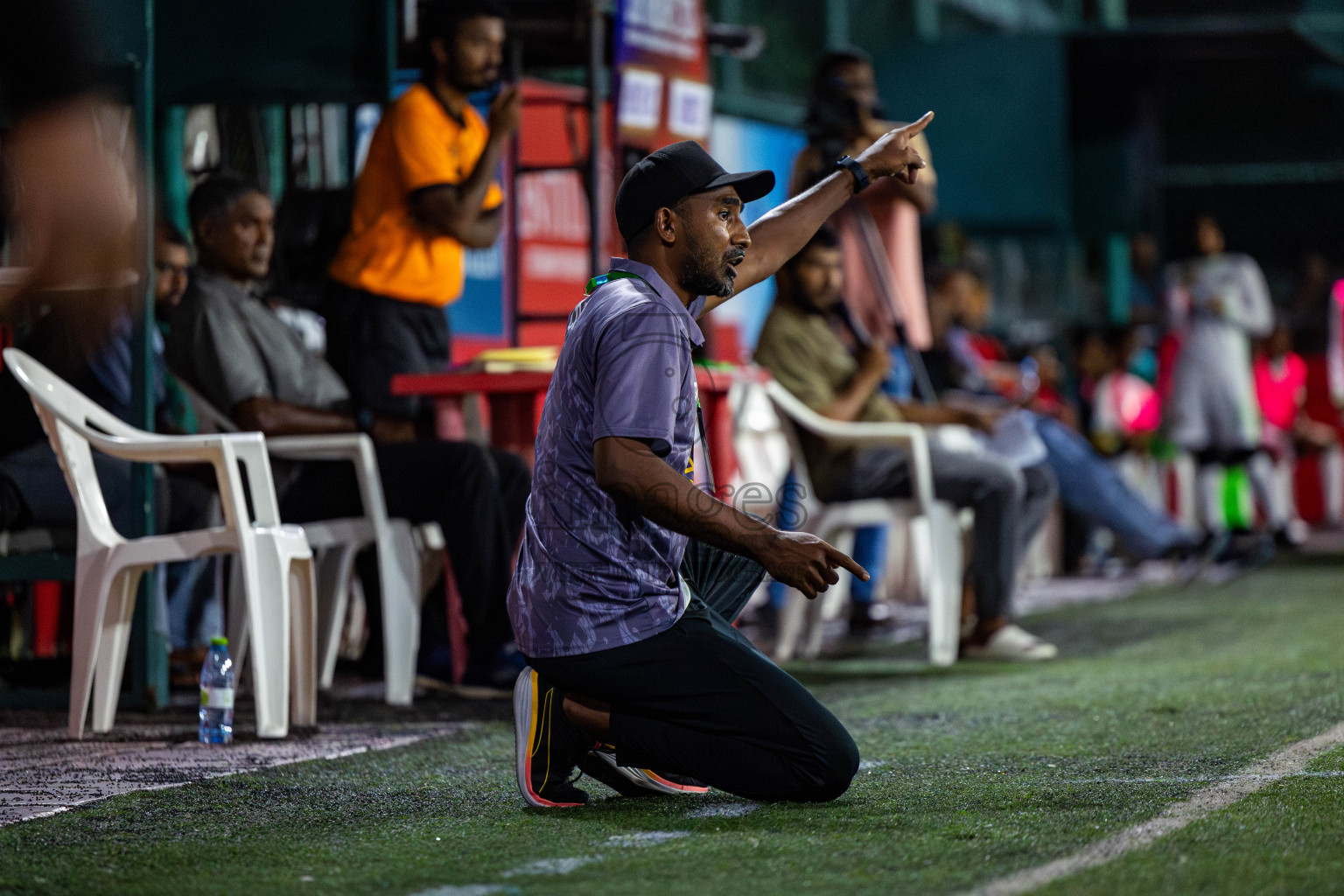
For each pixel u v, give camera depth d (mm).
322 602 14539
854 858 6992
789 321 16625
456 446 13625
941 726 11375
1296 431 41781
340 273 15656
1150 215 38094
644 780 8812
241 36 16562
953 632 16297
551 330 22312
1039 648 16328
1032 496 18953
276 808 8641
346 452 13461
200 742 11328
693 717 8211
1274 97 42875
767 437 20281
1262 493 33781
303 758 10531
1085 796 8297
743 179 8250
